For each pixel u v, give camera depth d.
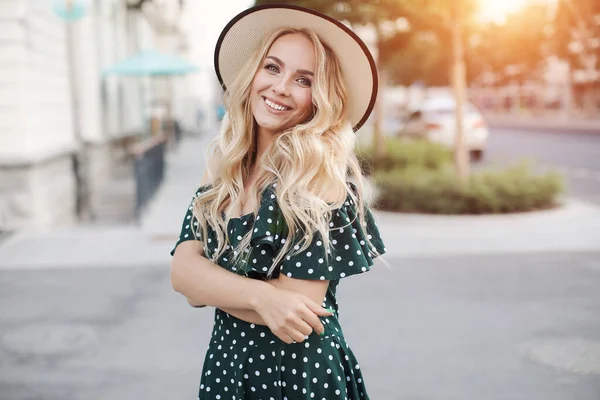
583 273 6.91
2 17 9.16
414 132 20.36
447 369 4.51
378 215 10.20
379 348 4.90
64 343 5.06
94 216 12.36
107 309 5.89
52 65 11.22
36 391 4.23
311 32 1.85
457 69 10.86
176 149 25.08
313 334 1.80
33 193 9.48
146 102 24.97
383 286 6.51
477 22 11.98
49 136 10.78
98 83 14.54
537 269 7.09
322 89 1.80
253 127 1.95
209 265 1.79
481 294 6.23
